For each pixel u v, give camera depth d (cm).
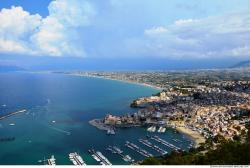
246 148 15962
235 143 18388
